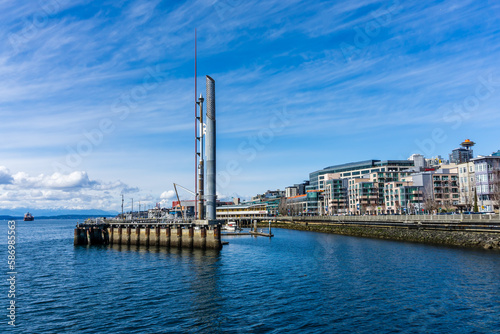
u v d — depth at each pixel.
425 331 30.39
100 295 43.16
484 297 39.38
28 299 41.94
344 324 32.16
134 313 36.00
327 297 40.62
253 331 30.80
